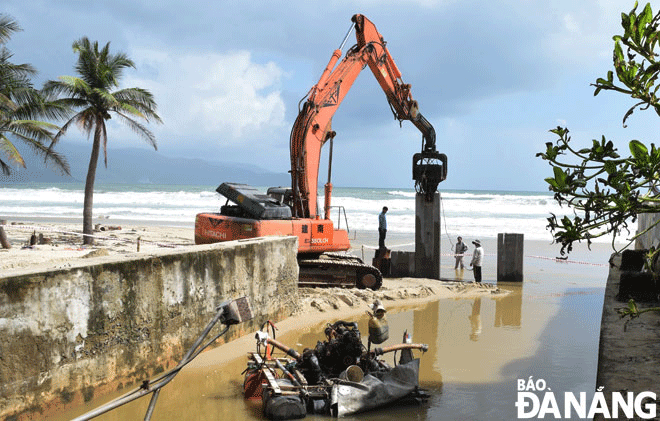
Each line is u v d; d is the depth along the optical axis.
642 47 2.61
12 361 6.24
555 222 2.77
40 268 6.86
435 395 8.11
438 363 9.73
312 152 16.25
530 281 19.25
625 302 7.20
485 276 20.56
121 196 78.06
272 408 7.05
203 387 8.34
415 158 20.11
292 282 12.97
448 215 52.78
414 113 19.05
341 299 14.69
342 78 16.95
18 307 6.33
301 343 10.85
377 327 7.80
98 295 7.43
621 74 2.63
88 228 24.44
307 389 7.45
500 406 7.66
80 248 22.31
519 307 14.88
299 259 16.48
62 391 6.88
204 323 9.65
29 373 6.44
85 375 7.22
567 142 2.76
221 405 7.65
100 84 24.28
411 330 12.28
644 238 13.91
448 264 23.38
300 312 13.22
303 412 7.12
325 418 7.16
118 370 7.77
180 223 41.41
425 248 19.98
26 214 48.59
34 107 22.75
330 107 16.67
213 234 15.59
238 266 10.62
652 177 2.59
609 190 2.64
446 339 11.46
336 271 16.69
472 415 7.32
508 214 53.91
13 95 22.19
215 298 9.94
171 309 8.83
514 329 12.35
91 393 7.32
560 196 2.72
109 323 7.61
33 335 6.50
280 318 12.37
